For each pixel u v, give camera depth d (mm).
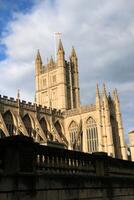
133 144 112812
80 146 120188
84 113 124812
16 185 17984
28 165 19406
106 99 120938
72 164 23938
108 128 117312
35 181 19312
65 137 125938
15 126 103688
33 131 111000
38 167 20734
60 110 130875
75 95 154625
